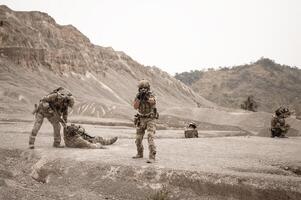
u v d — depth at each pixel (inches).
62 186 289.6
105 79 3907.5
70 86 3065.9
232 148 472.1
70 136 423.5
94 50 4382.4
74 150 393.4
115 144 492.7
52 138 526.9
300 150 461.7
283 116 761.6
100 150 400.5
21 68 2844.5
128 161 317.4
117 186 278.1
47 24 3878.0
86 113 1879.9
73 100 427.2
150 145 321.1
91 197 259.9
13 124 834.2
